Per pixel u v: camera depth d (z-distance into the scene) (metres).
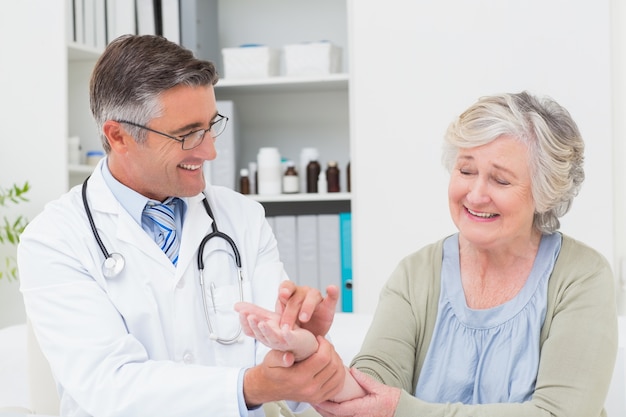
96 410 1.19
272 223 2.88
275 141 3.21
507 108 1.21
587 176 2.62
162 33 2.93
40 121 2.73
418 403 1.21
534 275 1.28
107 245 1.36
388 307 1.37
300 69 2.90
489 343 1.28
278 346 1.08
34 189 2.74
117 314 1.29
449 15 2.68
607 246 2.61
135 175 1.35
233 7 3.23
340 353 1.76
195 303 1.40
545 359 1.21
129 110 1.29
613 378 1.54
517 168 1.20
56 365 1.24
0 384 1.76
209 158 1.34
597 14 2.59
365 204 2.75
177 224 1.45
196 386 1.15
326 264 2.85
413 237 2.72
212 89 1.34
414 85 2.71
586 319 1.21
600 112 2.60
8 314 2.77
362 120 2.75
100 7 2.93
